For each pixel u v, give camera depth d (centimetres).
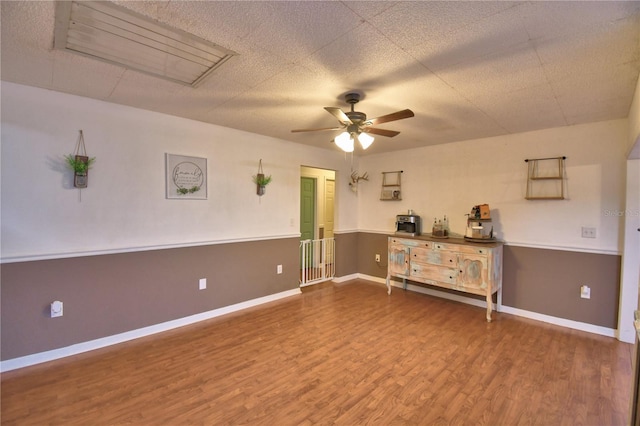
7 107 244
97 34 174
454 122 337
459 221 438
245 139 396
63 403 209
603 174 328
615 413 203
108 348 288
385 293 471
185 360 267
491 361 269
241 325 346
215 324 348
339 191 534
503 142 395
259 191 410
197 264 356
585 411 205
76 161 269
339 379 240
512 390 227
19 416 196
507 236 392
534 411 205
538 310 369
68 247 273
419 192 482
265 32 170
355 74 221
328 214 679
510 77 222
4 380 234
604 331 327
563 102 271
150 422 192
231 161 383
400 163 505
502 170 396
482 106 283
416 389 228
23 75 231
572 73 214
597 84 231
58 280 268
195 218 354
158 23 163
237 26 165
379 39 175
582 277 340
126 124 301
